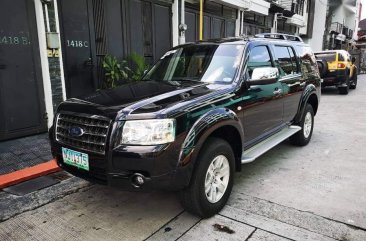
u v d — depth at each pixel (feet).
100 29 23.99
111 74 23.52
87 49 23.06
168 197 11.93
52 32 18.97
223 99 10.75
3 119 17.79
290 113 16.33
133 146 8.63
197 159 9.62
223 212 10.71
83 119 9.61
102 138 9.02
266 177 13.67
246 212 10.69
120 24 25.73
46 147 17.03
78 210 11.02
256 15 52.75
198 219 10.33
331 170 14.48
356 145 18.44
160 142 8.63
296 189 12.45
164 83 12.19
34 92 19.01
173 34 31.48
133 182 8.86
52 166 14.35
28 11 18.17
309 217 10.31
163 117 8.68
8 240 9.31
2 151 16.42
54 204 11.46
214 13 39.29
